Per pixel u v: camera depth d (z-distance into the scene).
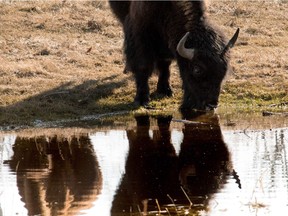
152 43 59.19
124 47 60.47
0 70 67.06
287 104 60.41
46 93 62.03
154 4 56.84
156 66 61.25
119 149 46.31
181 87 61.94
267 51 73.81
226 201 35.22
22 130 53.34
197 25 54.75
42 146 47.69
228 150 45.34
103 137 50.06
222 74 53.56
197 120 55.03
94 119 56.34
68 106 59.19
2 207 34.91
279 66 68.88
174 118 55.62
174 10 55.97
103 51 74.31
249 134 49.88
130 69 60.03
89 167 42.06
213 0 89.81
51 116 57.00
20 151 46.38
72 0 89.81
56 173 40.81
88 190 37.38
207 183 38.34
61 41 77.25
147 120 55.44
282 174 39.72
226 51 54.06
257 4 89.44
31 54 73.00
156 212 33.72
